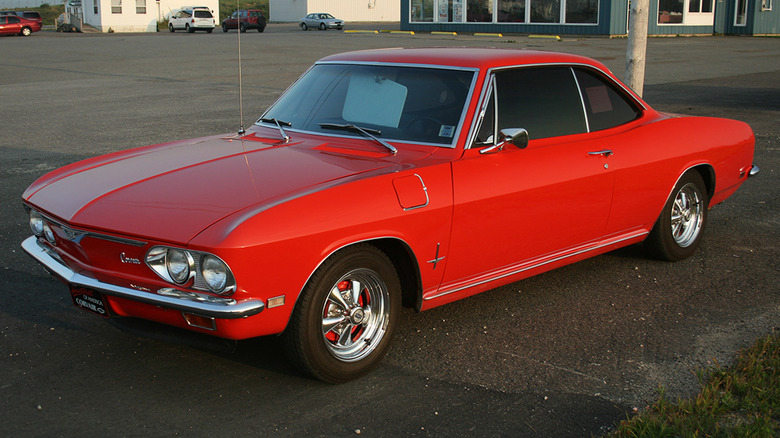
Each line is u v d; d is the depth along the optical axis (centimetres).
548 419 324
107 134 1087
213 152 405
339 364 346
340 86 446
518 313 446
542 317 441
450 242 377
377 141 400
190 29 5019
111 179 368
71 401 333
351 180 344
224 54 2842
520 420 323
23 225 615
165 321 326
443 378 362
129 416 320
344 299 350
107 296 333
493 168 393
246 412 325
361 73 446
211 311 302
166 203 329
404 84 425
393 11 7488
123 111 1346
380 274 355
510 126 414
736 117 1264
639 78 929
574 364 379
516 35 3912
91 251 331
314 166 368
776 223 657
